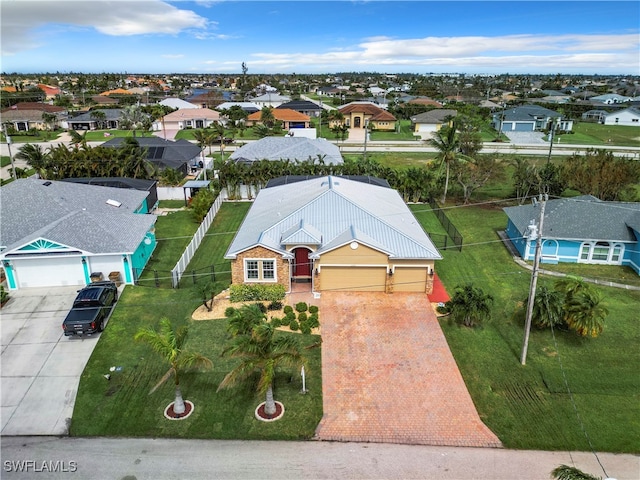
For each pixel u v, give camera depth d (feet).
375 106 372.17
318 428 65.36
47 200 123.03
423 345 84.79
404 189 172.45
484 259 123.13
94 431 64.28
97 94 537.65
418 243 102.32
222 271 114.11
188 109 370.73
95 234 105.09
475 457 60.85
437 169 199.82
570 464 59.88
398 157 256.11
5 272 100.48
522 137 326.65
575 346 85.35
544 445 63.05
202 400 70.08
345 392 72.64
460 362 80.59
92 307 87.97
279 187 145.38
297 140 220.02
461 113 352.90
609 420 67.72
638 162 157.28
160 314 92.94
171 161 200.85
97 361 78.48
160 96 522.88
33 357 79.10
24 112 338.95
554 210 125.39
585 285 89.45
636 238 116.06
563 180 159.22
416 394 72.59
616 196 153.99
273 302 96.73
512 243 133.08
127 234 109.50
